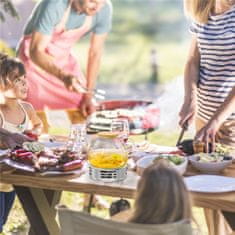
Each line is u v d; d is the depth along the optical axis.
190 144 3.08
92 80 5.24
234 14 3.71
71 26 5.11
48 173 2.70
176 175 1.84
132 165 2.85
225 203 2.37
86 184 2.60
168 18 9.43
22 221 4.09
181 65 8.79
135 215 1.88
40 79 5.19
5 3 5.09
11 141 3.10
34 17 5.10
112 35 9.12
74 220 2.04
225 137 3.82
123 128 3.12
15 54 5.16
